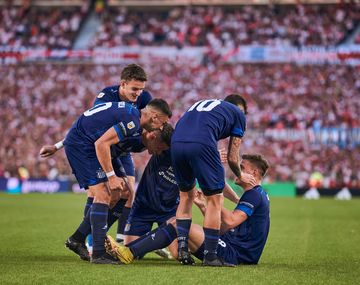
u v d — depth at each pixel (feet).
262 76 451.53
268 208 93.76
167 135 91.86
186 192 89.25
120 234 107.86
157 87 452.35
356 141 386.52
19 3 538.06
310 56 447.83
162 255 101.30
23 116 434.30
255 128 398.62
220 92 443.32
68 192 354.95
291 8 518.37
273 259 103.19
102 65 480.23
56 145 104.53
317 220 194.49
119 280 73.87
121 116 89.10
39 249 111.86
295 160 375.04
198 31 502.38
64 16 534.37
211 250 87.20
